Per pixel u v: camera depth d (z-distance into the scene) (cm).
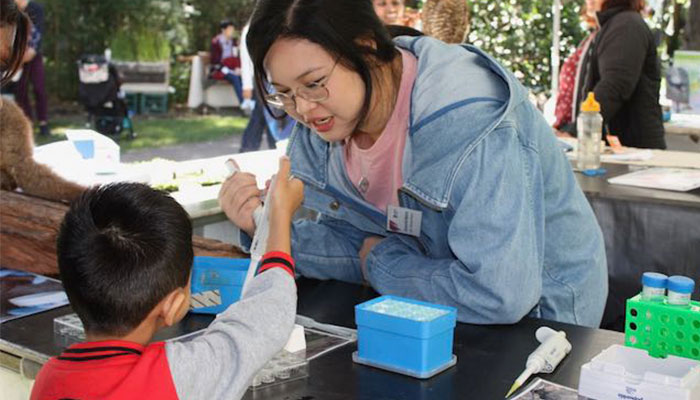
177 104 1305
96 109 960
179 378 113
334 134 162
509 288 154
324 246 195
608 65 410
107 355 114
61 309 180
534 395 130
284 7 150
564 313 179
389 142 173
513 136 160
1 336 161
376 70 161
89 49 1223
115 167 302
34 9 737
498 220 154
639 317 144
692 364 132
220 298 168
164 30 1254
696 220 265
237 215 171
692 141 516
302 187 149
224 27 1184
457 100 161
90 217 120
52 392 113
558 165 176
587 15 448
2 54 180
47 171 254
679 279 143
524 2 794
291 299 128
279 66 152
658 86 428
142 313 119
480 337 155
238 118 1225
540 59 797
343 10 151
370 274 178
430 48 168
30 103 980
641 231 277
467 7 385
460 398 129
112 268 117
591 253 182
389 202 184
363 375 138
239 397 117
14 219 223
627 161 352
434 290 164
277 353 136
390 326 139
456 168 158
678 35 702
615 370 128
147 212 121
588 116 325
